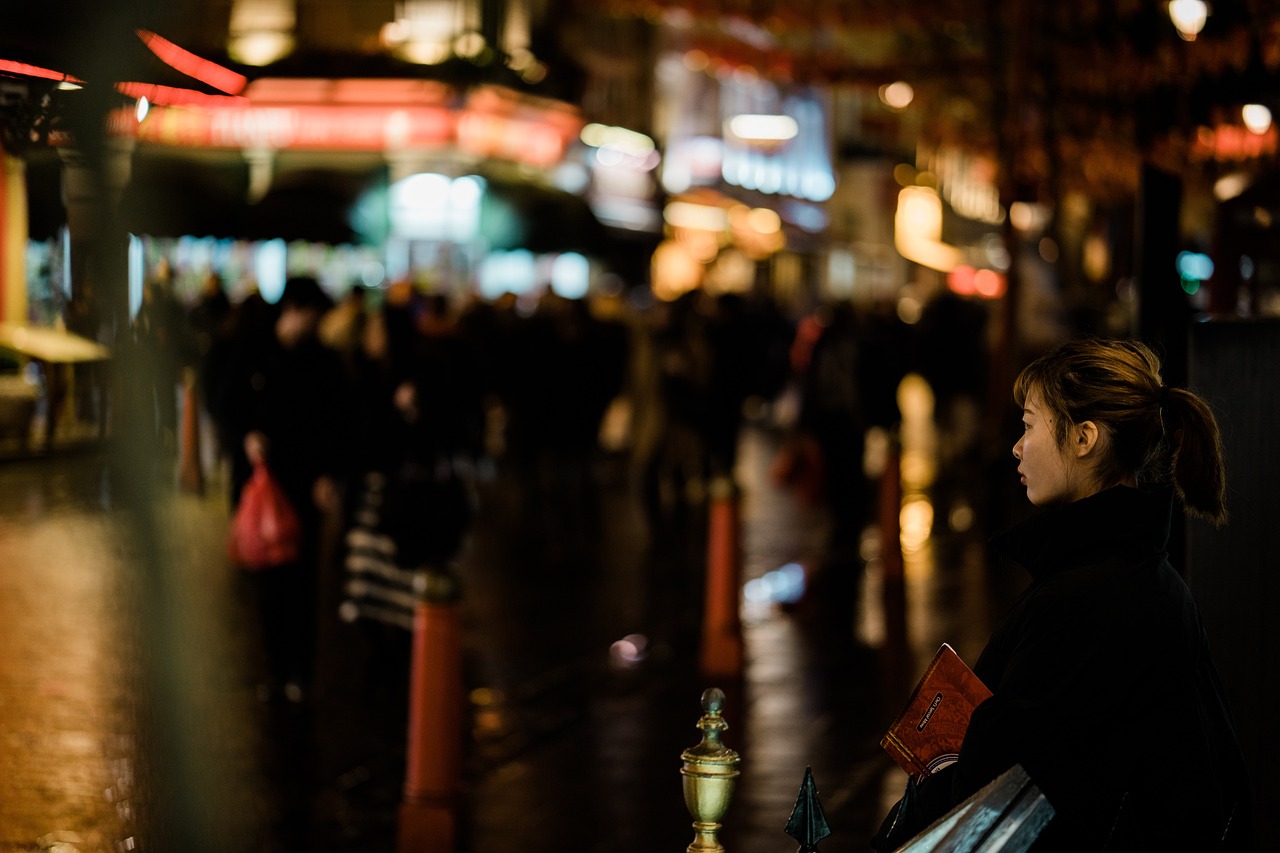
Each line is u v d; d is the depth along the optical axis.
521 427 19.12
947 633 11.98
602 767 8.45
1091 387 3.33
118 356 7.27
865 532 17.70
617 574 14.99
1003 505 16.95
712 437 18.97
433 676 6.99
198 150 24.03
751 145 43.72
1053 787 3.06
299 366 9.76
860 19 17.36
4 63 5.44
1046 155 16.58
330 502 10.14
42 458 7.32
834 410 16.59
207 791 7.66
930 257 55.41
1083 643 3.12
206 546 12.47
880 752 8.55
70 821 7.02
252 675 10.25
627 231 37.41
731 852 6.89
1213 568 4.85
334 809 7.70
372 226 27.11
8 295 6.68
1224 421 4.84
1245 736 4.84
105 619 8.78
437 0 28.30
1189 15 11.38
